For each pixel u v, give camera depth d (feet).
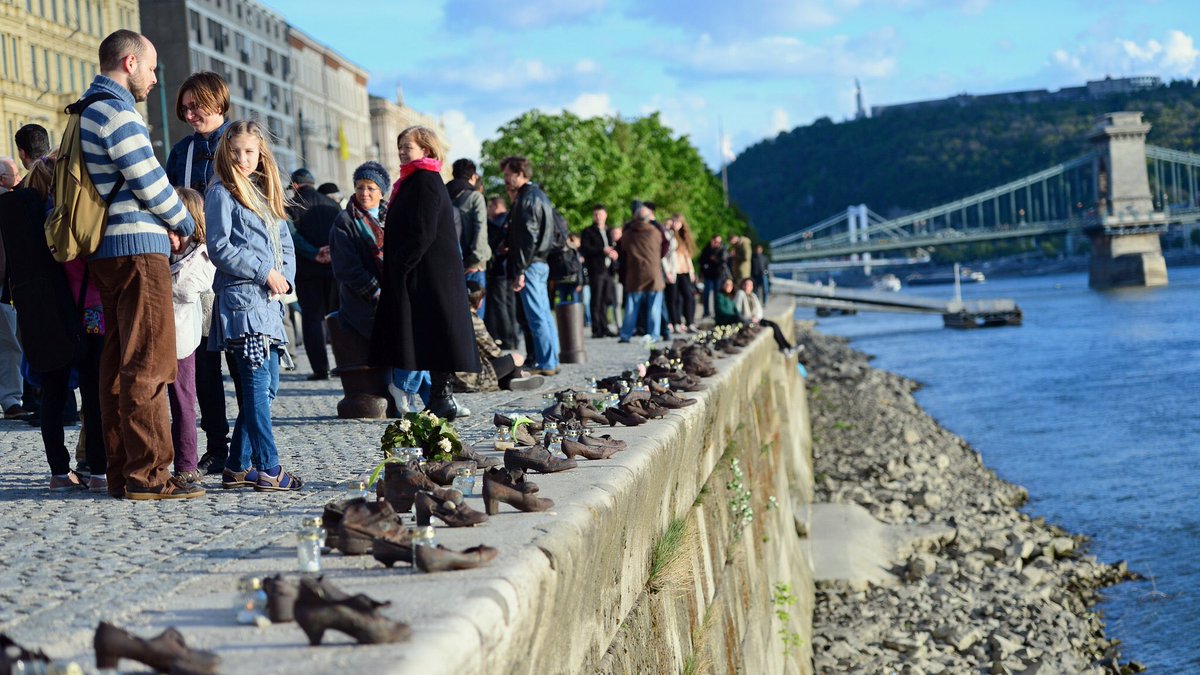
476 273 45.50
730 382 41.45
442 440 22.11
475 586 13.34
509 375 44.93
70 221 22.13
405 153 33.91
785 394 82.99
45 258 24.90
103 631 10.68
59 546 18.44
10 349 42.57
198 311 25.20
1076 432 151.43
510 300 58.23
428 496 17.04
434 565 14.11
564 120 205.98
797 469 83.56
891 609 72.28
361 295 38.60
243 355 24.03
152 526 20.02
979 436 153.79
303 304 54.44
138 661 10.78
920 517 96.78
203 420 28.25
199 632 12.44
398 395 38.75
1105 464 127.95
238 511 21.33
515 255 50.72
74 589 15.31
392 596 13.06
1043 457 135.03
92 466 25.00
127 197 22.48
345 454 29.60
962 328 363.56
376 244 38.75
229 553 17.25
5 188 37.09
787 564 60.85
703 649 27.02
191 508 21.86
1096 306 460.14
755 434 52.44
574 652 16.52
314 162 335.47
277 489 23.91
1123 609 76.18
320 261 52.95
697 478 30.91
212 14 268.62
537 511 17.39
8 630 13.30
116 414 23.15
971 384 212.84
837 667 63.36
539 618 14.49
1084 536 96.32
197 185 28.14
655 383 31.86
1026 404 182.19
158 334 22.84
